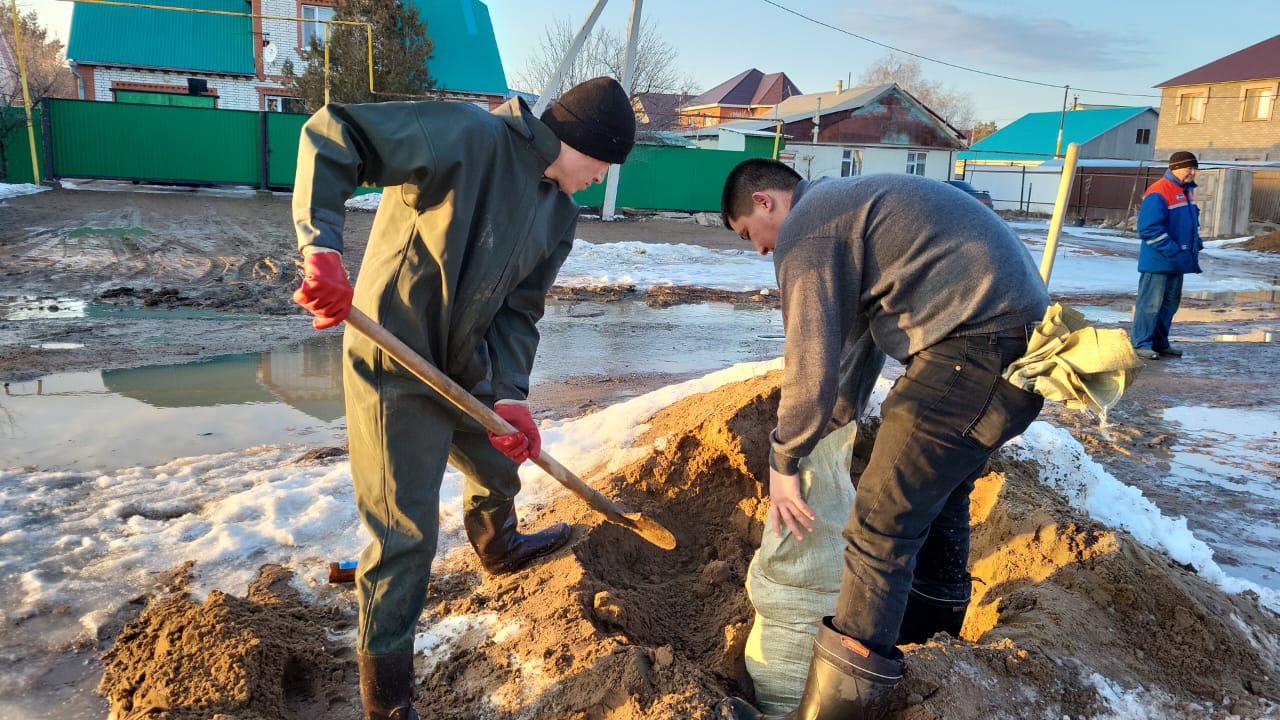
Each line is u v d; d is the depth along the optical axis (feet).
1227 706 8.63
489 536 10.35
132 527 12.08
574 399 20.79
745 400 12.26
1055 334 7.14
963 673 8.12
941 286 7.39
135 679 8.45
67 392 19.56
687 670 8.43
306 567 11.01
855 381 9.21
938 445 7.38
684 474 12.25
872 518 7.50
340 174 6.94
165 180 75.56
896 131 120.67
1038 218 125.70
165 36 92.48
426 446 7.86
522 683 8.45
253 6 93.09
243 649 8.36
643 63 129.90
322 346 25.39
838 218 7.52
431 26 101.40
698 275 46.93
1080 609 9.62
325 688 8.80
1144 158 153.89
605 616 9.52
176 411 18.38
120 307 30.01
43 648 9.26
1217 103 125.80
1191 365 27.81
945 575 9.82
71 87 145.89
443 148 7.25
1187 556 11.88
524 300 8.97
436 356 8.16
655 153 84.64
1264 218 101.96
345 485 13.35
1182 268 28.04
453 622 9.73
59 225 49.37
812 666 7.68
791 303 7.64
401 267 7.69
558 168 8.27
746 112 213.05
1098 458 17.94
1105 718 8.24
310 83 77.77
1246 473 17.11
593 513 11.39
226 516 12.32
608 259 51.11
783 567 8.91
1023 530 11.08
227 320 28.76
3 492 13.17
